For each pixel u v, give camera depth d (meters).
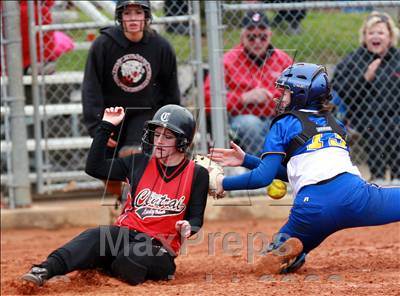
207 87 25.91
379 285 13.95
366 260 17.20
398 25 26.81
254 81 24.31
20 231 25.41
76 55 31.72
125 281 14.90
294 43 26.66
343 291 13.41
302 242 15.46
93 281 14.88
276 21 26.14
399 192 15.27
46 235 24.45
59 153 29.02
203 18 29.52
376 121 25.16
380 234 22.23
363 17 30.22
